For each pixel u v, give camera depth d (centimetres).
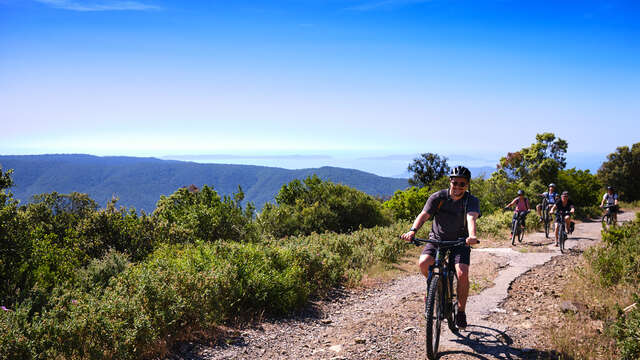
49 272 685
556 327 496
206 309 534
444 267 447
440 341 475
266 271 679
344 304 699
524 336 477
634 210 2955
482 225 1664
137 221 1081
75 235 957
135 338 426
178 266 654
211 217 1312
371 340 499
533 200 2488
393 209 2156
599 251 829
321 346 490
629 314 449
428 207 461
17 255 706
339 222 1816
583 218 2372
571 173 3095
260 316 584
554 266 948
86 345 412
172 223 1199
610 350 415
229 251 740
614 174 4341
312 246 920
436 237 462
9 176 775
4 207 743
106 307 455
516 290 720
